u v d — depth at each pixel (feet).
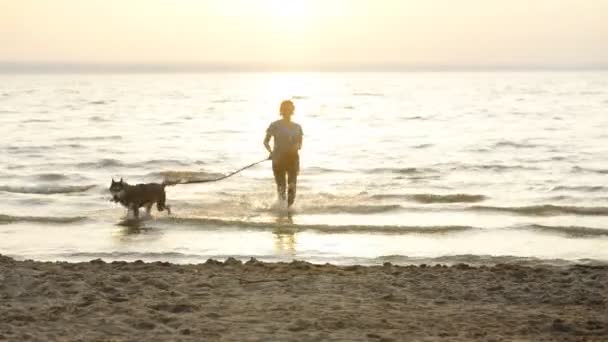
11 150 101.81
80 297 24.49
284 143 50.72
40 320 21.81
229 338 20.12
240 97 341.00
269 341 19.88
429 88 489.26
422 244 42.68
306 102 286.66
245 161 89.66
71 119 173.06
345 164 87.30
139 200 48.93
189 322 21.75
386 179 74.28
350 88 504.02
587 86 491.31
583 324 22.08
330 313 22.95
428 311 23.62
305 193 62.03
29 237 44.14
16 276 27.17
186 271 29.55
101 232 45.60
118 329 20.92
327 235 44.80
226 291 25.86
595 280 28.27
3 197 59.57
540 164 87.92
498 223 49.52
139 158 92.99
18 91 404.16
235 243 42.42
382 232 45.96
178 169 81.71
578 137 126.41
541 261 37.52
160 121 169.37
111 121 167.73
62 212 53.06
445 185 70.18
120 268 30.14
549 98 304.30
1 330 20.59
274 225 47.09
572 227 46.85
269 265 31.22
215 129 145.69
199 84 627.87
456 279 28.50
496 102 272.31
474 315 23.15
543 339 20.52
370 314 23.02
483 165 85.61
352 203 56.95
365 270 30.30
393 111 217.15
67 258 38.37
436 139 123.85
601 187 68.08
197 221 48.19
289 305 23.94
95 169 82.58
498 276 29.19
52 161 89.15
